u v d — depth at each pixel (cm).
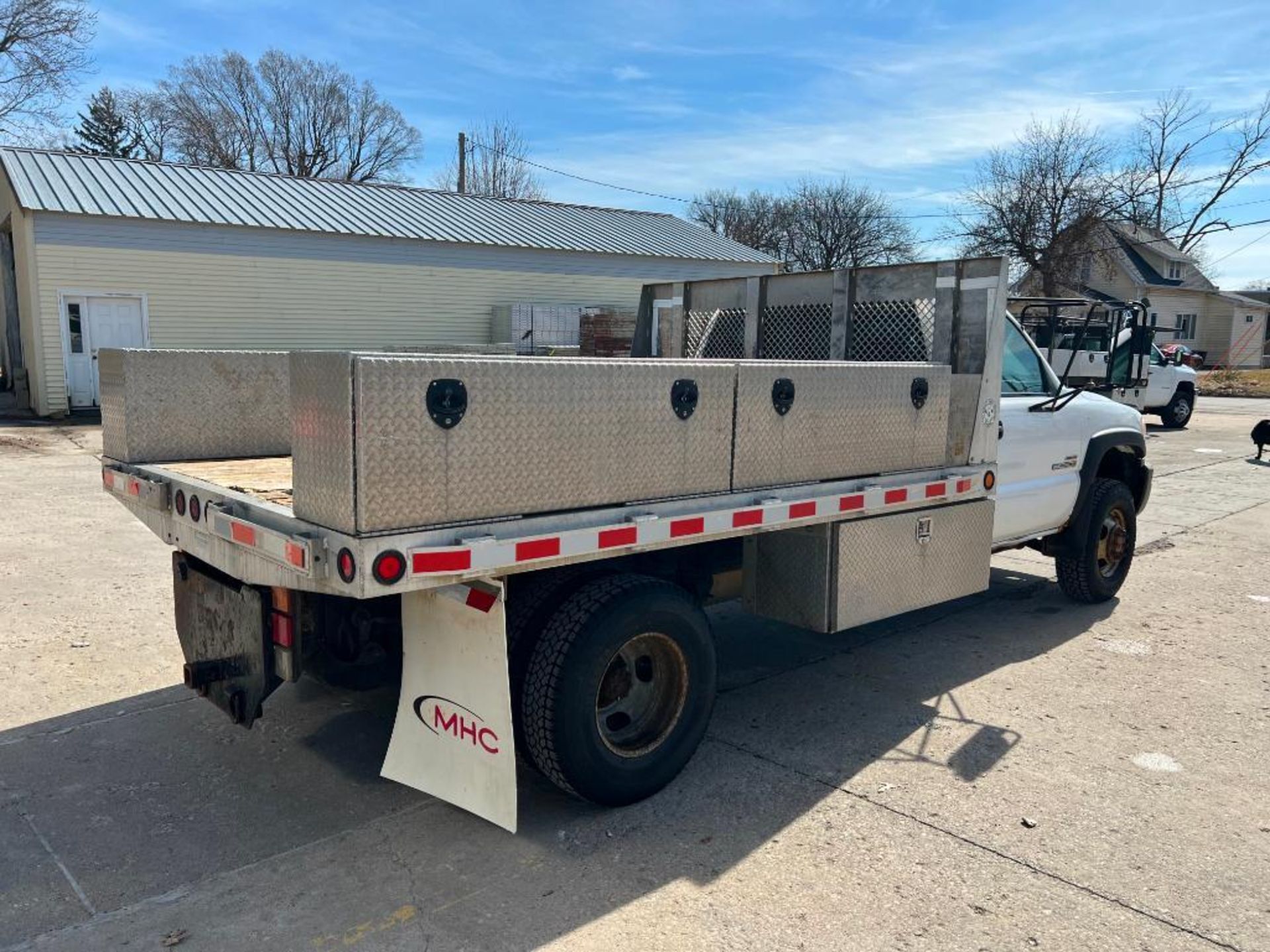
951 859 333
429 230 2316
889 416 436
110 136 5509
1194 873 326
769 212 5566
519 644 348
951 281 499
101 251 1895
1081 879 321
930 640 602
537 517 310
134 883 312
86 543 799
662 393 339
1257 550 879
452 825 354
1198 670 544
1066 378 616
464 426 287
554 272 2494
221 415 475
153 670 510
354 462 267
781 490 388
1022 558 860
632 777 363
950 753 426
